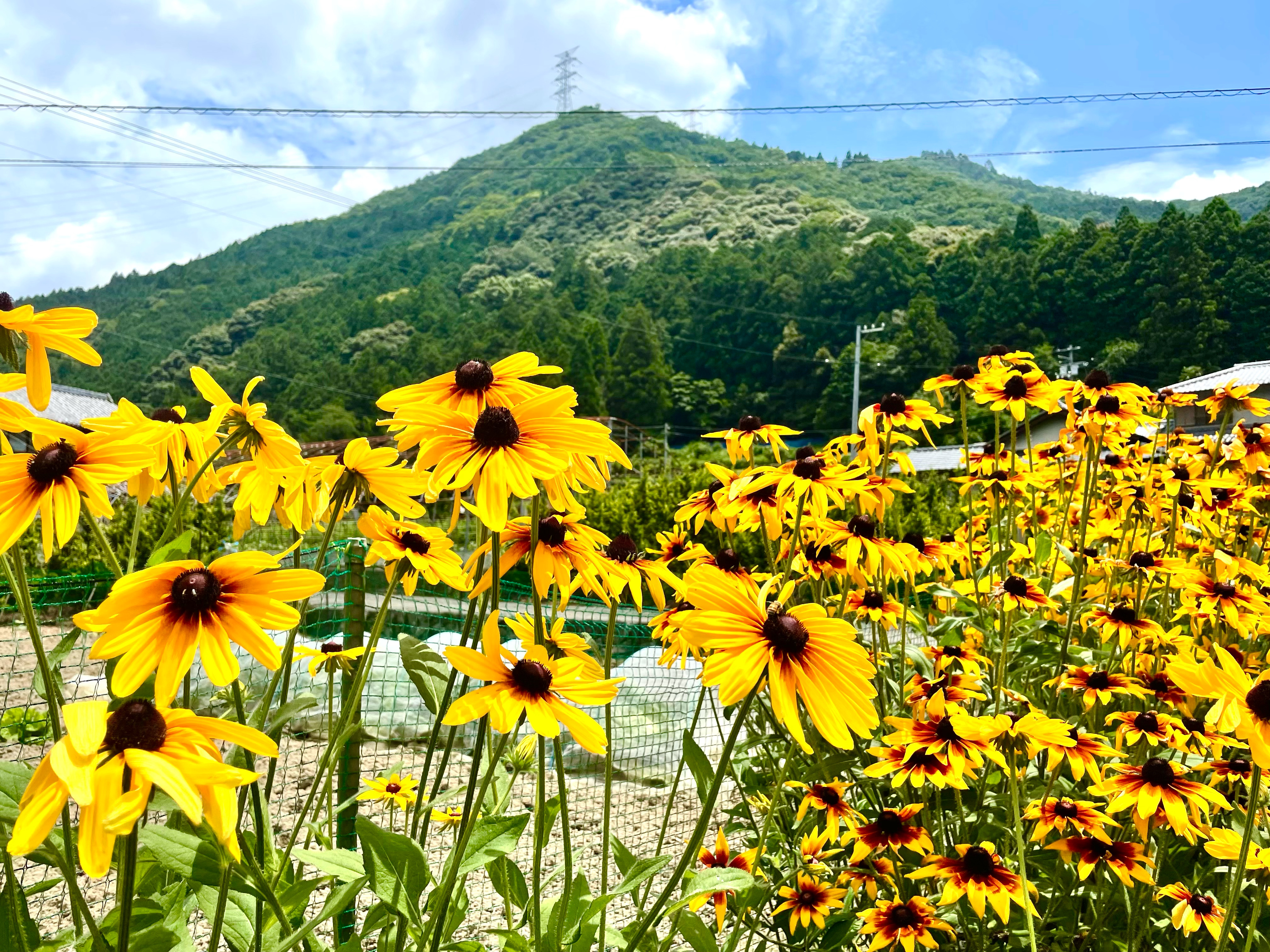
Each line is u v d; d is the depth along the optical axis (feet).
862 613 8.25
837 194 520.01
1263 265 180.86
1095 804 6.89
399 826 9.30
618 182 506.89
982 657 8.52
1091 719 8.18
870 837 6.77
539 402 4.17
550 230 488.02
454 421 4.13
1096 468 9.58
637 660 13.70
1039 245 241.55
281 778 10.33
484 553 4.75
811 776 7.54
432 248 476.13
